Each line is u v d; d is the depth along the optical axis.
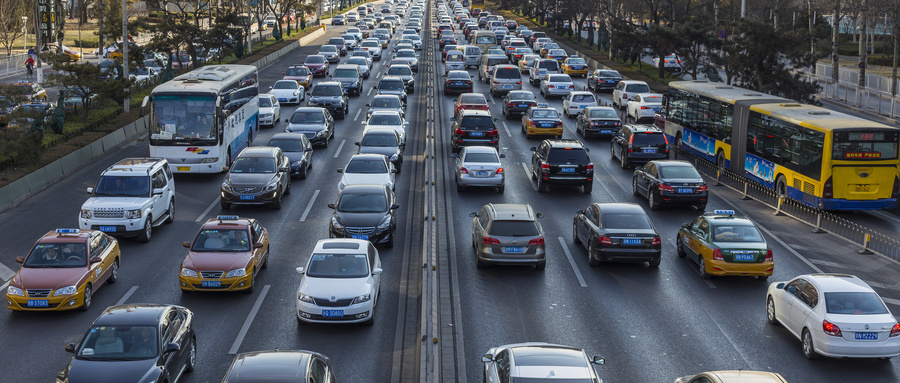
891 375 14.48
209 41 62.84
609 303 18.17
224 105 30.75
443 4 178.25
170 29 60.53
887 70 64.69
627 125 34.59
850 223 25.58
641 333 16.36
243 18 84.00
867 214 27.33
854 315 14.61
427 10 162.50
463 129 34.97
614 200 28.45
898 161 25.25
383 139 32.59
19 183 27.33
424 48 86.31
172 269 20.38
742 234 19.86
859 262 21.58
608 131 39.25
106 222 22.25
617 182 31.31
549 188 30.34
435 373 12.33
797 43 45.81
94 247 18.44
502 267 20.88
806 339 15.16
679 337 16.17
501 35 90.38
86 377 12.17
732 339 16.11
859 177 25.23
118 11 70.75
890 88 49.16
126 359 12.57
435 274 18.38
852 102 50.81
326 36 102.12
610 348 15.55
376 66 70.75
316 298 16.19
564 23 111.62
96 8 67.94
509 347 12.28
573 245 23.03
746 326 16.86
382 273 20.23
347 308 16.19
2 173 28.58
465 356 15.03
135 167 23.95
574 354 11.77
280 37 90.00
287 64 71.81
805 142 26.31
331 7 131.12
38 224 24.44
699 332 16.45
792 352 15.48
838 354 14.54
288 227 24.48
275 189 26.27
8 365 14.56
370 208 22.50
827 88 54.38
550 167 28.83
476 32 78.25
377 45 76.44
